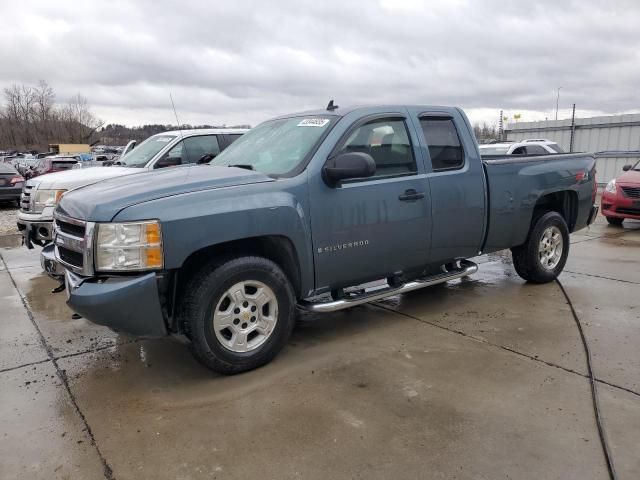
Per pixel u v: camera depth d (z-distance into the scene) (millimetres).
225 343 3721
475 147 5137
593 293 5715
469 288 6027
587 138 21906
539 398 3379
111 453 2908
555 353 4086
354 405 3354
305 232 3961
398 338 4488
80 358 4219
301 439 2990
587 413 3182
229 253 3830
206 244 3520
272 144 4562
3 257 8414
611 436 2930
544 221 5891
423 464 2736
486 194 5184
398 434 3014
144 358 4195
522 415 3180
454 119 5066
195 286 3582
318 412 3277
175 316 3674
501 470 2672
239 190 3729
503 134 27266
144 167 7859
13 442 3033
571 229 6398
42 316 5277
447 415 3203
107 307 3330
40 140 97062
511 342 4332
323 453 2854
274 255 4035
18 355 4293
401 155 4586
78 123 100062
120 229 3357
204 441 3000
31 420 3271
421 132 4742
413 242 4629
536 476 2617
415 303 5488
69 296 3512
